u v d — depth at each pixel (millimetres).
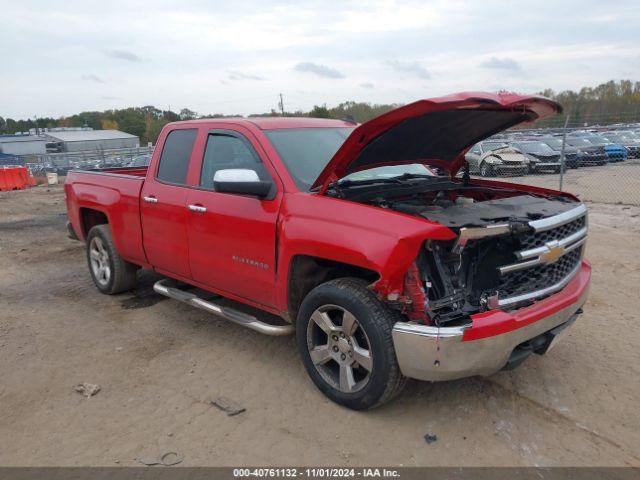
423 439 3213
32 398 3793
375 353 3209
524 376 3951
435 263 3158
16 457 3113
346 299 3307
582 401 3605
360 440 3211
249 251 3955
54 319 5352
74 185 6203
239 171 3723
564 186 15484
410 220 3041
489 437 3223
